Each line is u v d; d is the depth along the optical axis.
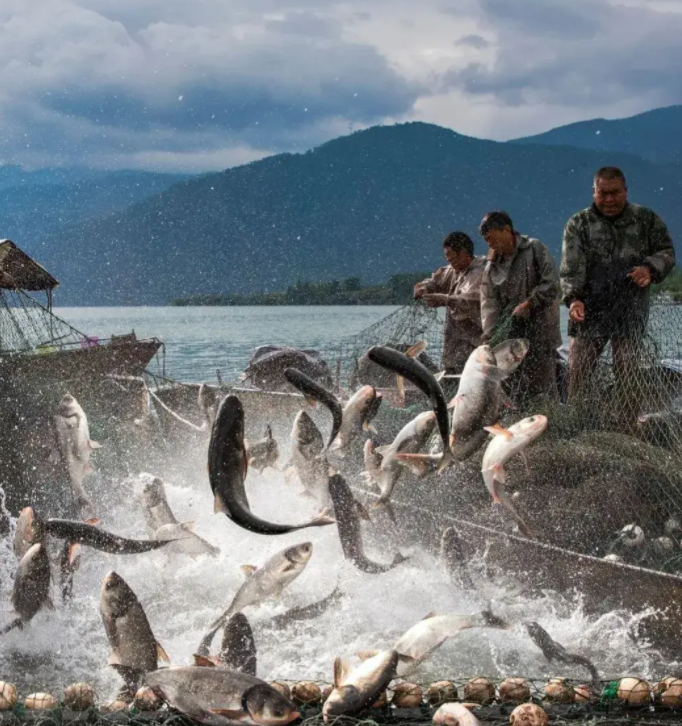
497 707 4.82
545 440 7.73
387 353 5.61
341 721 4.55
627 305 8.30
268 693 4.46
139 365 15.10
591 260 8.62
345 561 7.08
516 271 8.70
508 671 5.58
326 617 6.32
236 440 5.08
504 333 8.48
